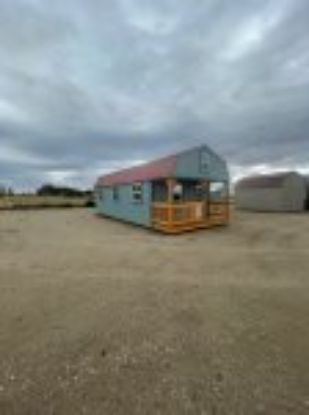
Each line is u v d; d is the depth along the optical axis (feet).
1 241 41.06
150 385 9.99
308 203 100.83
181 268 26.02
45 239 43.14
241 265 27.12
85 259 29.58
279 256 31.09
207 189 60.54
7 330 14.10
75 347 12.52
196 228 53.62
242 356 11.81
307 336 13.52
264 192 100.17
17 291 19.65
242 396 9.41
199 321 15.06
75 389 9.77
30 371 10.80
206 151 56.85
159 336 13.47
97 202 93.40
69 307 16.89
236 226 58.54
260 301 17.92
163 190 57.57
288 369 10.93
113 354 11.96
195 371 10.79
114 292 19.48
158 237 45.68
